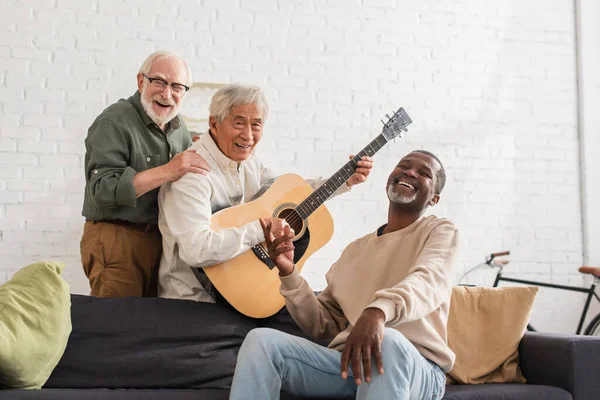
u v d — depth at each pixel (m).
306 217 2.71
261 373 1.81
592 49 5.12
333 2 4.81
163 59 2.86
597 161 5.06
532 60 5.07
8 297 2.13
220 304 2.49
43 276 2.23
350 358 1.74
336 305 2.28
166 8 4.57
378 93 4.82
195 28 4.60
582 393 2.41
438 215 4.82
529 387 2.41
